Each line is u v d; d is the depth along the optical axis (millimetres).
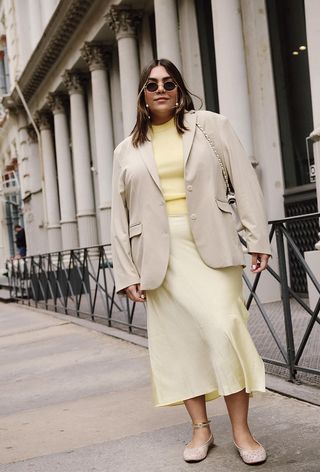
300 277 7324
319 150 6930
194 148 2691
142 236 2729
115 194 2885
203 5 10758
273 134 9039
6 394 4941
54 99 18703
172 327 2773
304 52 8414
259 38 9109
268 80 9078
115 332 7336
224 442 2934
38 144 22844
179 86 2777
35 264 13039
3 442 3514
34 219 22812
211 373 2748
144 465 2797
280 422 3166
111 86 15078
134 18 12836
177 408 3744
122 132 14883
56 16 15273
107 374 5137
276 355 4629
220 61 9016
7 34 24891
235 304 2645
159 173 2727
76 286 9758
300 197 8633
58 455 3119
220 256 2637
